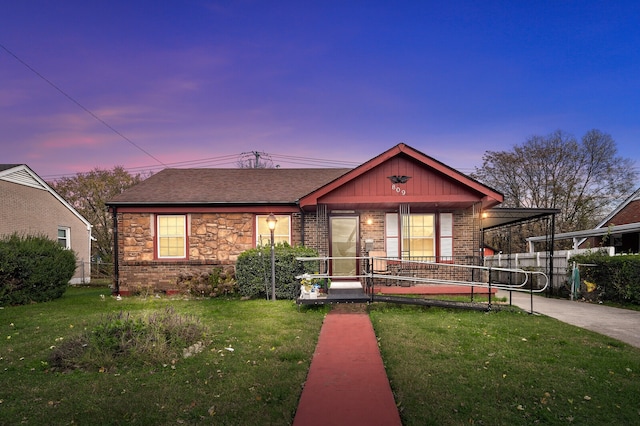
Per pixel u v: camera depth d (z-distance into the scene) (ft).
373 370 17.61
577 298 40.06
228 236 45.52
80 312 31.86
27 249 39.63
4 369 17.76
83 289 62.23
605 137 103.35
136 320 20.66
